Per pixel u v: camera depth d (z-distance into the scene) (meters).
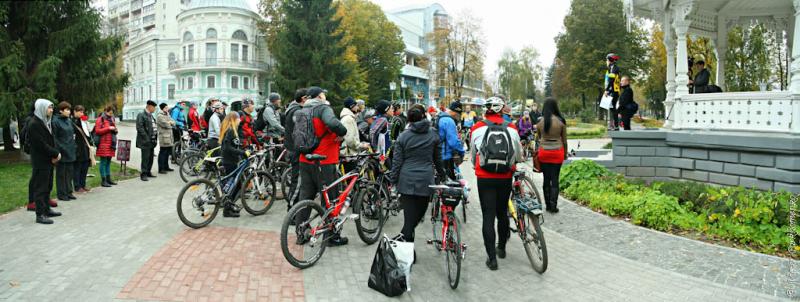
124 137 24.73
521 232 5.05
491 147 4.57
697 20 12.09
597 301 4.08
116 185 9.58
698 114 8.61
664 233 5.95
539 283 4.51
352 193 5.83
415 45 78.19
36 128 6.29
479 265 5.02
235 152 7.00
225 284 4.27
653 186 7.65
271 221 6.62
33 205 7.00
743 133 7.79
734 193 6.40
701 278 4.49
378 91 49.69
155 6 78.44
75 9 14.13
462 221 7.01
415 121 4.68
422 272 4.84
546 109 7.14
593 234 6.04
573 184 8.41
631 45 39.75
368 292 4.23
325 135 5.51
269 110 8.79
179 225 6.26
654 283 4.42
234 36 49.66
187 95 50.66
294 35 37.66
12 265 4.66
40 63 13.20
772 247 5.20
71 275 4.39
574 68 41.19
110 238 5.61
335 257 5.18
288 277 4.51
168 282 4.26
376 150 8.09
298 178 6.90
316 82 37.22
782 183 7.11
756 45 22.45
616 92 10.94
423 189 4.59
